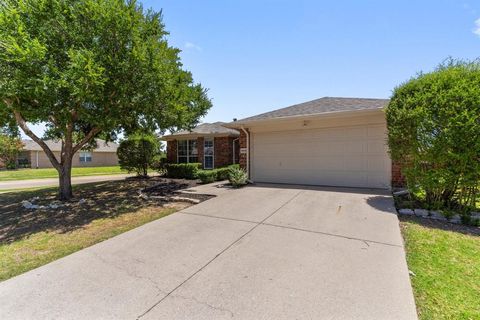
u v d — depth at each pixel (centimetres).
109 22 593
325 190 770
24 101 628
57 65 571
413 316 210
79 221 539
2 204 768
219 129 1475
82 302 238
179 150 1560
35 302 240
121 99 649
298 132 907
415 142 520
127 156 1378
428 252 345
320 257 323
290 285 260
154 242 392
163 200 727
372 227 431
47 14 569
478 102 447
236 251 350
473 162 468
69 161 809
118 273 295
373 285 256
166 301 238
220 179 1172
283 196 700
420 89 521
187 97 925
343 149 826
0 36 490
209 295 246
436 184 507
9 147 2447
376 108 684
